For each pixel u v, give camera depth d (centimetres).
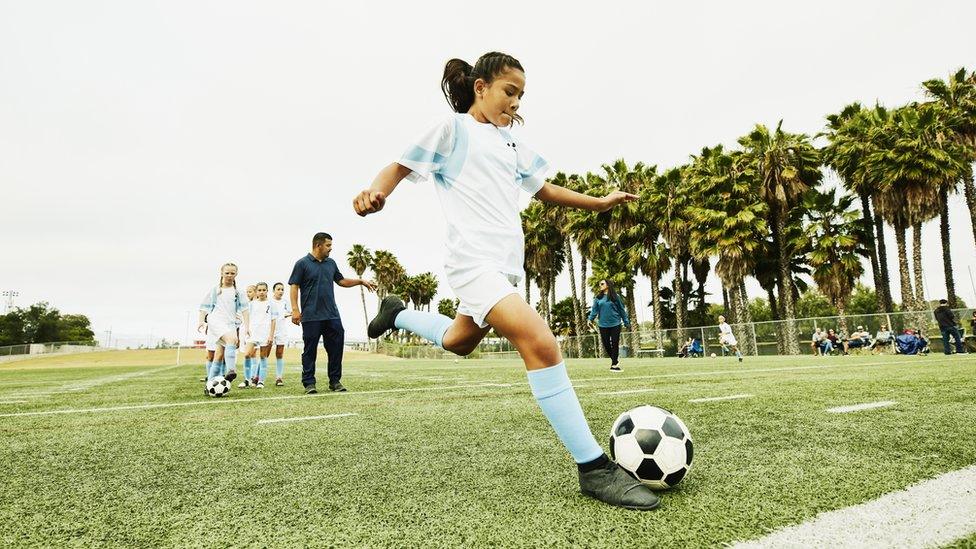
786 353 2056
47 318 9981
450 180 189
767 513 134
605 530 126
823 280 2345
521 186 219
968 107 2186
